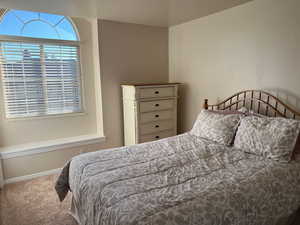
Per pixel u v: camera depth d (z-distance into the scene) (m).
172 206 1.28
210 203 1.31
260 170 1.73
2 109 3.08
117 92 3.57
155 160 2.00
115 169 1.83
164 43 3.93
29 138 3.29
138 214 1.22
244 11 2.68
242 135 2.24
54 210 2.34
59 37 3.36
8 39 2.99
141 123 3.32
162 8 2.81
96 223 1.43
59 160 3.25
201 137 2.65
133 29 3.59
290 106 2.35
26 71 3.17
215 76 3.14
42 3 2.57
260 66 2.58
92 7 2.75
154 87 3.36
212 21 3.09
